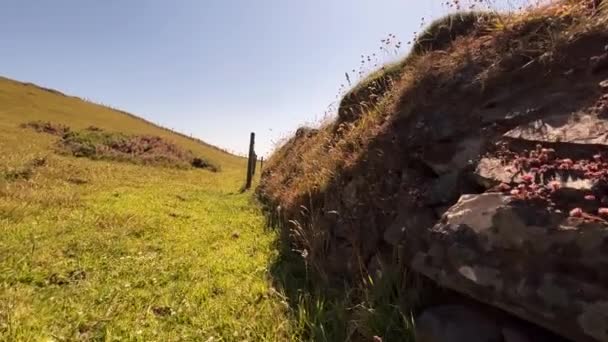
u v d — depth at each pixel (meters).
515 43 4.08
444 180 3.57
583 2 3.78
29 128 22.75
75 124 34.75
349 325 3.20
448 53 5.04
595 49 3.27
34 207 6.86
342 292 3.91
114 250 5.32
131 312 3.66
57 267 4.52
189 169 18.69
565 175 2.57
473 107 3.93
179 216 7.82
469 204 2.90
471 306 2.71
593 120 2.80
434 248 2.95
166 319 3.59
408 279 3.36
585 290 2.02
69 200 7.70
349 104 7.37
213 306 3.87
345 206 4.76
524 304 2.24
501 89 3.82
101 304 3.75
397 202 3.94
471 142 3.61
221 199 10.50
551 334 2.27
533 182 2.67
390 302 3.32
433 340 2.60
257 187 11.78
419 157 4.03
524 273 2.30
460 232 2.77
